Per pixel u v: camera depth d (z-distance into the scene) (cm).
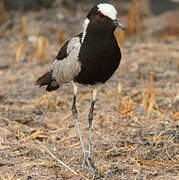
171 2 2992
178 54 1847
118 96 1309
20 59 1755
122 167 915
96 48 895
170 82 1514
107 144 1033
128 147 1020
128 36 2228
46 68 1658
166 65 1709
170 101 1335
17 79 1530
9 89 1428
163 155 979
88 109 1274
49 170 896
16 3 2611
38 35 2167
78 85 977
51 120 1191
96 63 903
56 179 856
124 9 2711
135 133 1107
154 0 3009
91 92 1410
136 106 1281
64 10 2683
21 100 1333
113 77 1566
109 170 897
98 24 895
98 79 938
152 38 2173
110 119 1197
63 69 959
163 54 1844
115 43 911
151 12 2788
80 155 979
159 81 1536
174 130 1110
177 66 1695
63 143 1047
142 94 1366
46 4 2723
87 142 1050
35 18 2467
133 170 891
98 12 893
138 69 1648
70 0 2788
